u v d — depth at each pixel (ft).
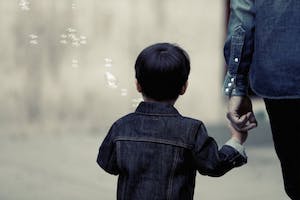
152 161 8.51
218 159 8.61
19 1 26.48
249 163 22.77
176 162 8.48
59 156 22.90
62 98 27.22
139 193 8.46
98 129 27.58
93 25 27.35
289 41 8.31
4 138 26.02
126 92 27.78
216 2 28.37
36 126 26.96
